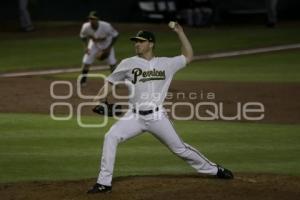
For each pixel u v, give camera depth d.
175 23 26.75
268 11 99.69
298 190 26.52
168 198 25.09
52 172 30.27
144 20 104.81
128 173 29.88
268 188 26.70
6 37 93.31
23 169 30.78
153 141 36.72
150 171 30.31
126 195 25.55
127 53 77.19
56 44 86.00
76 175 29.73
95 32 55.00
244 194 25.66
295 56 74.69
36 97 50.19
